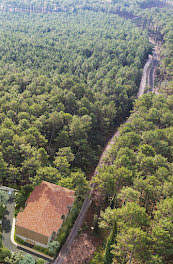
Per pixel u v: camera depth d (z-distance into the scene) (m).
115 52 180.12
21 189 75.12
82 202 82.69
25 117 93.50
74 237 70.38
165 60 165.00
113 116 117.88
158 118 106.69
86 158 99.56
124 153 78.69
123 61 174.25
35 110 99.38
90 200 83.75
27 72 132.75
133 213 54.53
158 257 51.25
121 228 54.91
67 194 71.31
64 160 78.88
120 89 133.50
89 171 97.75
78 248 67.31
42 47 176.00
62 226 71.31
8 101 101.62
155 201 73.88
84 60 161.88
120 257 60.41
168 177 70.56
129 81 146.25
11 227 67.94
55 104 106.50
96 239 70.81
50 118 95.44
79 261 63.91
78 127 93.56
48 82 121.19
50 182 73.75
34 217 63.88
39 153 80.31
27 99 103.81
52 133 98.94
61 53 167.62
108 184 67.00
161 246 51.28
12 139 82.19
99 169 73.94
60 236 68.31
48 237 61.69
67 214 74.19
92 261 62.75
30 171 75.25
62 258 63.91
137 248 48.72
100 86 135.00
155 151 87.12
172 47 184.88
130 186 70.44
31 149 77.69
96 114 113.25
